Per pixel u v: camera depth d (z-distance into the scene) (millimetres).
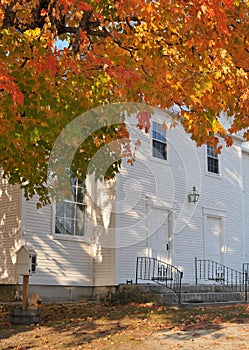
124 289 14188
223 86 6898
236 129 7938
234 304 13891
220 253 18516
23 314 9328
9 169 9617
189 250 17094
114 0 6938
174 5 6395
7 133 6555
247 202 21078
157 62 6605
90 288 14695
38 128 6660
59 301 13758
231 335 8117
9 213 13688
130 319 10031
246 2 7250
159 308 11773
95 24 7645
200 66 6902
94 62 6695
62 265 14031
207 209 18203
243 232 19891
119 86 7547
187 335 8211
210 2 6059
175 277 16219
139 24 7496
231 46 7363
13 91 5590
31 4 7422
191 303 12906
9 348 7418
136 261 15086
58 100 7043
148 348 7238
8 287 13211
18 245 13188
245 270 19578
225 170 19562
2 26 6824
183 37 7059
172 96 6660
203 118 6969
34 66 6316
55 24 7051
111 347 7352
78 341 7840
